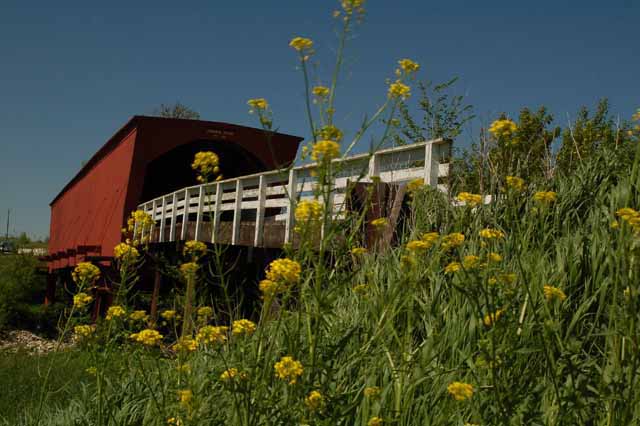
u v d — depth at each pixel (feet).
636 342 7.22
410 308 9.66
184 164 70.13
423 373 9.27
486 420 8.41
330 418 7.66
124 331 10.11
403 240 14.88
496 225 14.65
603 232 13.23
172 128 52.42
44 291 93.04
